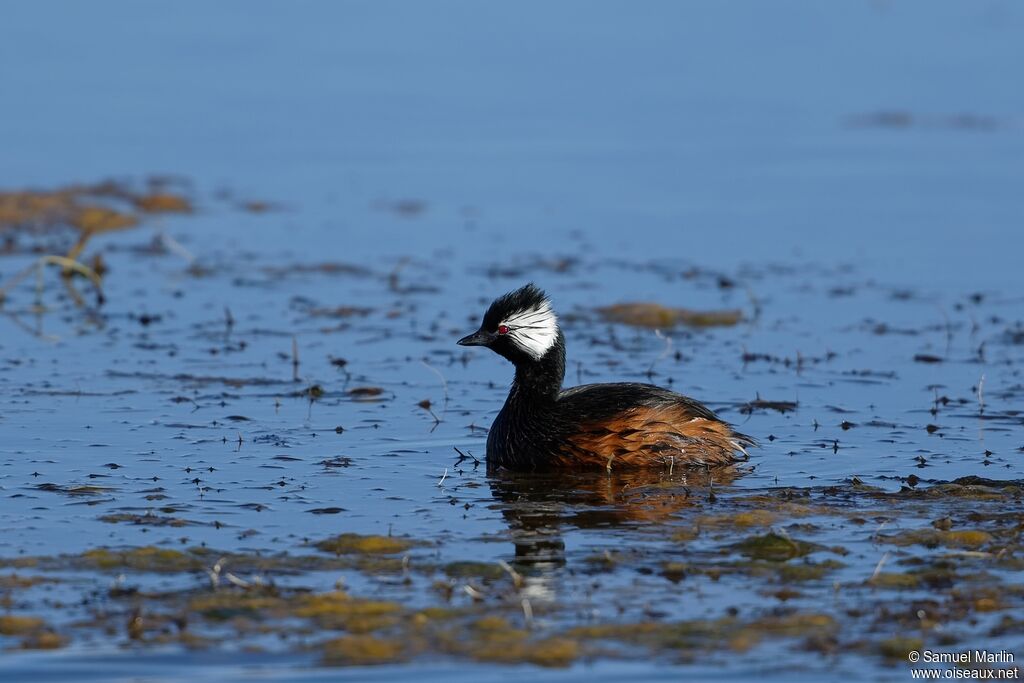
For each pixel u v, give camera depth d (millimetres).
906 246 31172
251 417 19734
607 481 16969
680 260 30469
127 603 12906
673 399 17891
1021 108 46125
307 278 29297
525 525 15156
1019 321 25344
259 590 13188
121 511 15453
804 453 18031
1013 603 12961
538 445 17578
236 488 16422
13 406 20078
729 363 23016
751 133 42875
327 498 16109
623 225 33594
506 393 21344
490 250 31547
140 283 28859
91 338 24484
